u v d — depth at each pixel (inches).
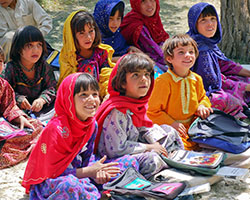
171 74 144.9
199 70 173.9
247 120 174.1
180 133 141.6
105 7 192.1
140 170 120.0
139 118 126.5
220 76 175.2
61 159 106.9
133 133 126.1
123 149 121.7
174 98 144.8
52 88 165.3
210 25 173.6
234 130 136.6
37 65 161.2
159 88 143.7
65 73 171.6
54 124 107.1
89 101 105.3
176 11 366.3
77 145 109.3
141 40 203.9
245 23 246.4
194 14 175.9
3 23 205.9
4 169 134.9
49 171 105.4
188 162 122.7
